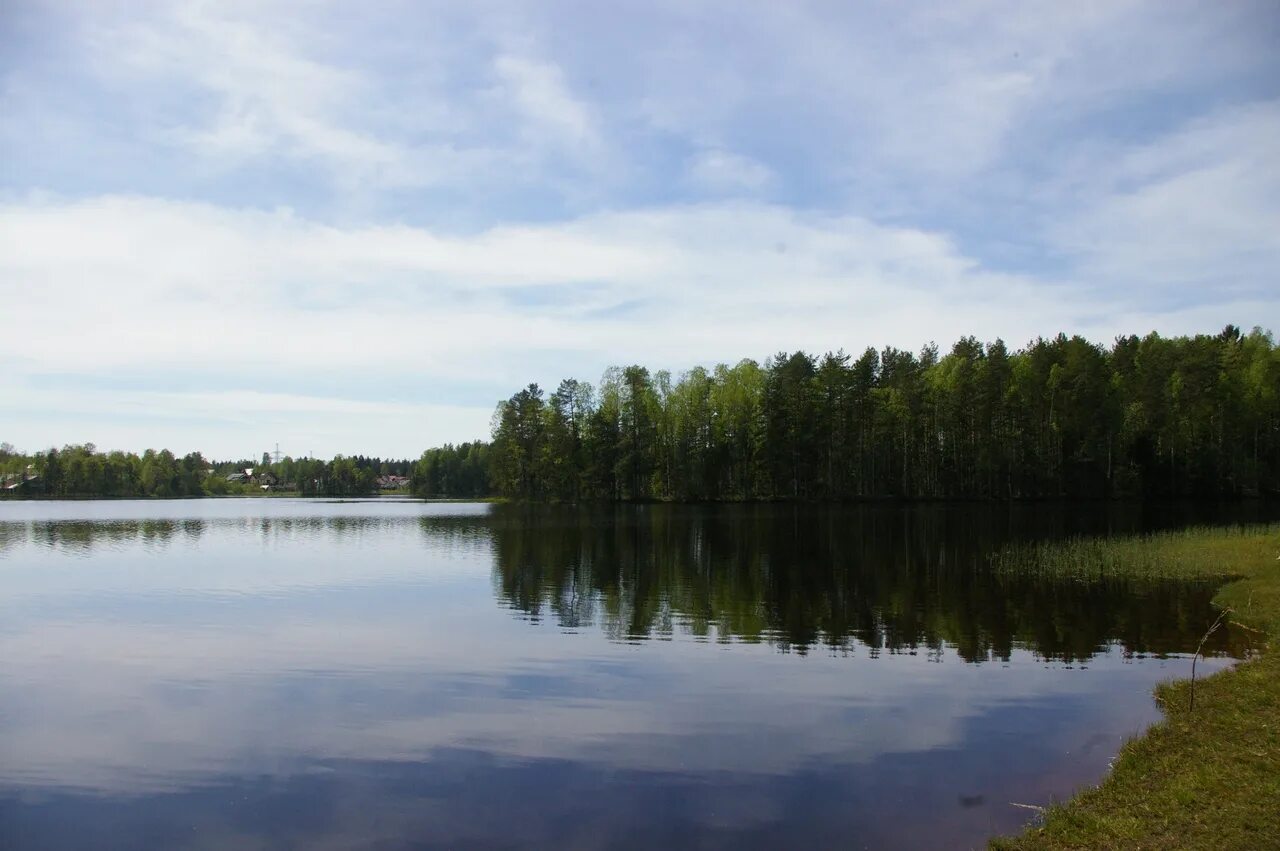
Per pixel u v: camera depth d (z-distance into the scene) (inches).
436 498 7293.3
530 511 4146.2
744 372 4618.6
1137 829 455.2
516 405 4953.3
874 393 4190.5
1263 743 574.2
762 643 1053.2
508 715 756.0
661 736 690.8
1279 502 3772.1
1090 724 700.0
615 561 1952.5
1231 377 4015.8
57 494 6968.5
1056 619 1178.0
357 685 864.9
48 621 1239.5
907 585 1517.0
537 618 1237.1
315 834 520.1
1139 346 4544.8
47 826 538.0
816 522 3019.2
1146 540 2042.3
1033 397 4035.4
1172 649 979.3
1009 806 532.1
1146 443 3870.6
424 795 576.4
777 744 666.2
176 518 4109.3
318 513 4606.3
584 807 549.6
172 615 1286.9
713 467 4414.4
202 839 515.2
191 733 717.9
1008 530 2573.8
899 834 495.8
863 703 777.6
